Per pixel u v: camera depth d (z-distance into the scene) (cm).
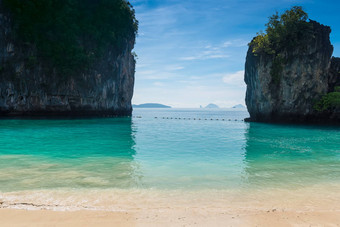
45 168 1070
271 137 2292
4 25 4344
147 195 757
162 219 587
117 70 6041
